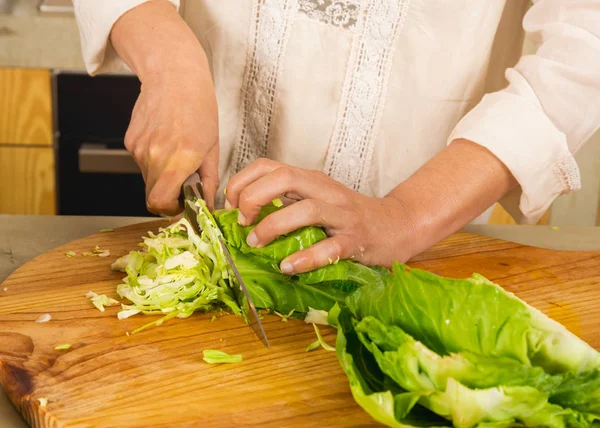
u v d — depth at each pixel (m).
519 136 1.22
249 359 0.92
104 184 2.56
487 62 1.50
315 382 0.87
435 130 1.52
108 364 0.90
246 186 1.06
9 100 2.46
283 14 1.43
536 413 0.71
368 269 1.05
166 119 1.17
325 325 1.03
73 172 2.54
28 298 1.08
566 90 1.24
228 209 1.10
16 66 2.42
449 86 1.48
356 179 1.54
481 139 1.22
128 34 1.28
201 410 0.81
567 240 1.50
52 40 2.39
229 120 1.55
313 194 1.05
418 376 0.75
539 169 1.24
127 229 1.37
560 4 1.31
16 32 2.38
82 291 1.11
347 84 1.46
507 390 0.72
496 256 1.29
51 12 2.52
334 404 0.83
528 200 1.27
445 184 1.19
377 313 0.86
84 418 0.78
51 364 0.89
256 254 1.05
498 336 0.77
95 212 2.60
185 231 1.20
